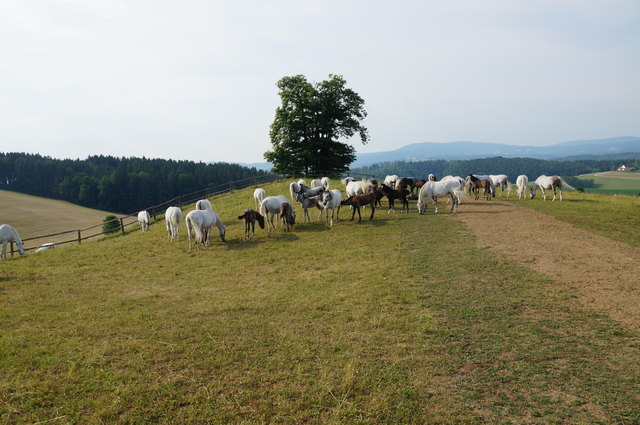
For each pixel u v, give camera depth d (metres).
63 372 7.03
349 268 13.52
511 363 6.86
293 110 45.53
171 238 20.31
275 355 7.47
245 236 18.98
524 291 10.26
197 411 5.80
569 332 7.92
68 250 19.39
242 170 136.12
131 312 10.11
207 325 9.06
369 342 7.88
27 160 120.81
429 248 15.26
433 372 6.67
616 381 6.20
